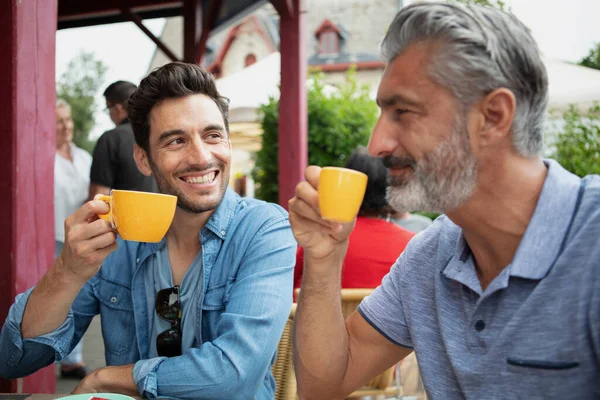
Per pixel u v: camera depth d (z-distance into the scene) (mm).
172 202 1336
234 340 1467
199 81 1588
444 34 963
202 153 1555
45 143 2195
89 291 1686
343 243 1192
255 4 5172
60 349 1520
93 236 1349
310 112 6613
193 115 1560
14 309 1503
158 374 1452
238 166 16031
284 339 1998
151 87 1574
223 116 1646
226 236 1634
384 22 33969
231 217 1662
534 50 978
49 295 1432
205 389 1433
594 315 951
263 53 39375
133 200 1294
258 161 7070
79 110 31516
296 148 5094
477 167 993
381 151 1030
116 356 1673
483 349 1062
